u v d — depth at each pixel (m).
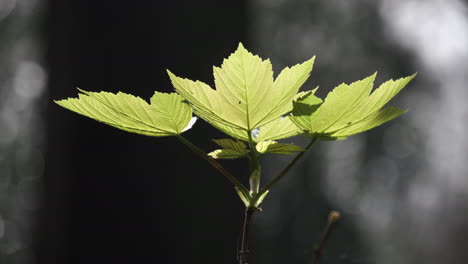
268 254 5.03
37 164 5.68
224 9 1.81
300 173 5.34
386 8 5.57
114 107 0.60
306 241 5.11
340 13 5.64
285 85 0.59
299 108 0.59
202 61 1.76
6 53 5.53
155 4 1.74
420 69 5.42
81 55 1.76
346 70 5.50
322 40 5.63
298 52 5.58
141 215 1.66
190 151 1.69
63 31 1.82
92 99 0.60
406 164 5.74
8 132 5.71
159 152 1.67
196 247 1.67
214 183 1.70
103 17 1.74
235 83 0.58
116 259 1.66
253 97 0.59
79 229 1.69
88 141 1.71
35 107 5.50
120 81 1.74
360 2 5.59
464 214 6.82
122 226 1.67
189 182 1.67
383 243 5.74
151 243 1.66
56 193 1.77
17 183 5.71
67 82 1.78
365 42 5.53
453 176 6.22
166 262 1.65
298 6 5.56
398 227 5.93
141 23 1.74
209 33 1.78
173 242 1.66
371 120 0.60
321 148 5.32
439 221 6.31
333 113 0.59
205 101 0.59
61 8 1.85
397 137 5.60
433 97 5.48
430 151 5.85
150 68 1.73
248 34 1.88
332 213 0.66
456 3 5.29
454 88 5.73
